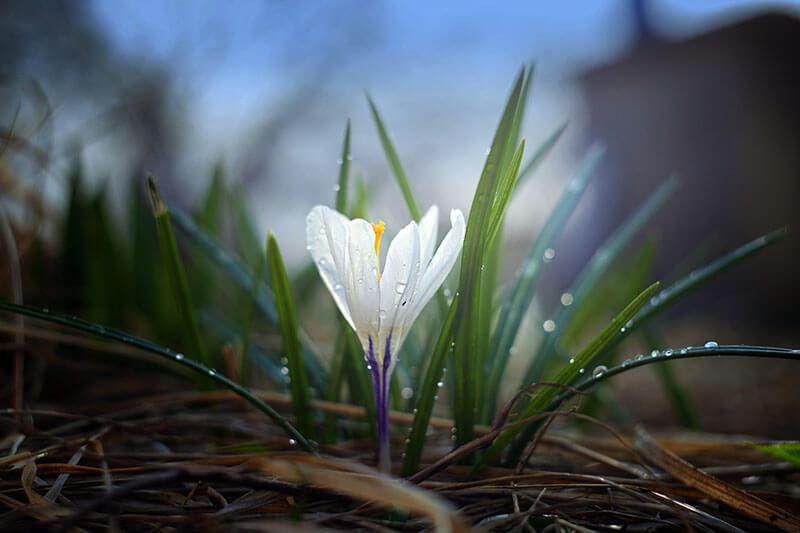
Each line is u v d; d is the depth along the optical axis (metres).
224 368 0.46
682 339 1.11
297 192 2.23
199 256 0.51
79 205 0.49
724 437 0.42
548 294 1.63
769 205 1.38
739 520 0.29
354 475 0.25
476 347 0.29
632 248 1.53
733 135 1.43
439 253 0.27
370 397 0.32
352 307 0.27
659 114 1.53
